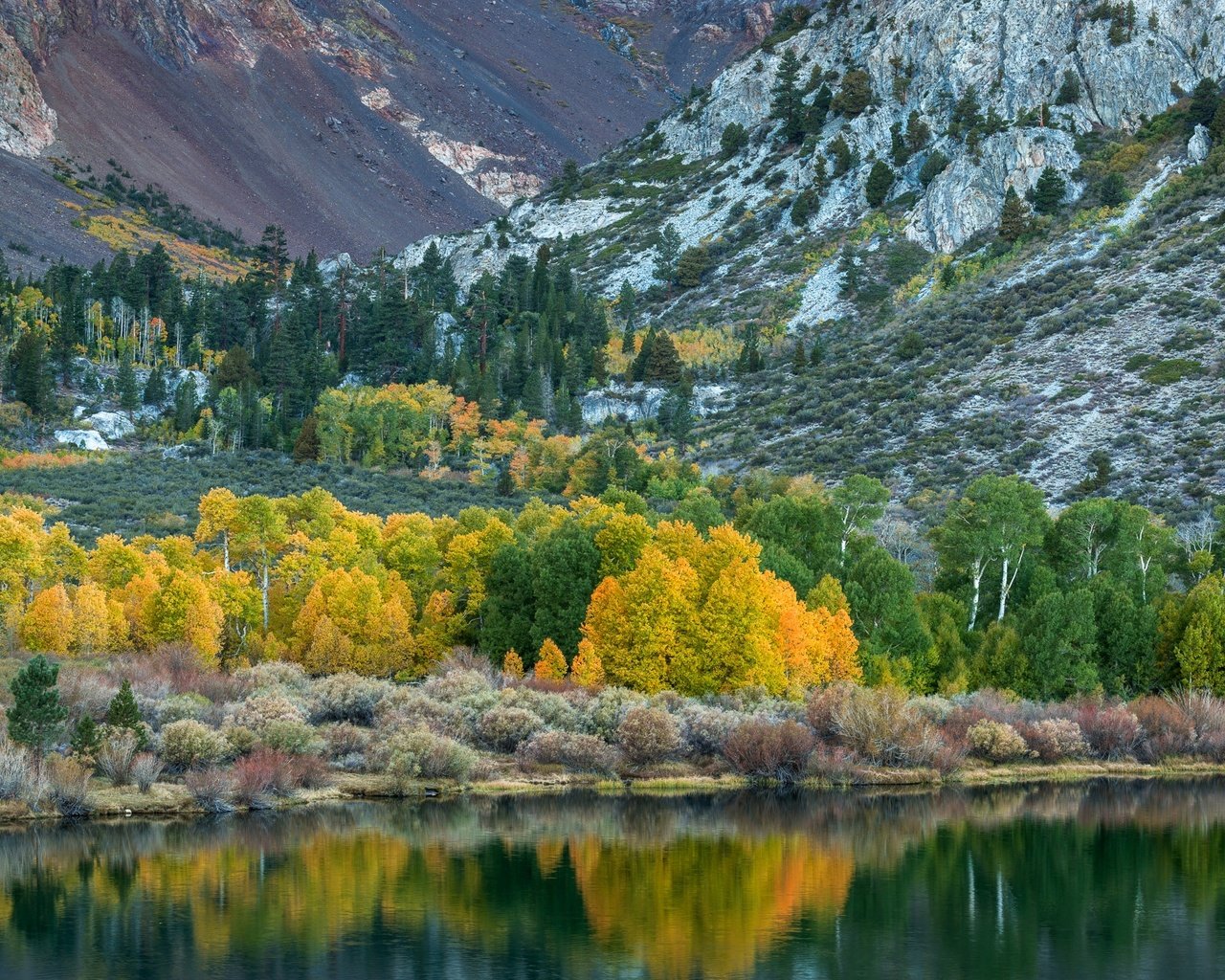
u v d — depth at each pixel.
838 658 114.50
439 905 66.44
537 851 77.12
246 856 74.75
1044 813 90.12
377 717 103.06
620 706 102.19
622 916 65.19
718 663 111.62
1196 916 66.31
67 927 62.06
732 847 79.06
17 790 81.25
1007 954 60.19
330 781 92.69
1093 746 110.56
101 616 119.00
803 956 59.69
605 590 113.56
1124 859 77.12
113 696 93.50
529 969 57.50
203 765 88.75
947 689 117.19
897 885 71.50
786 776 99.62
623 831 82.69
